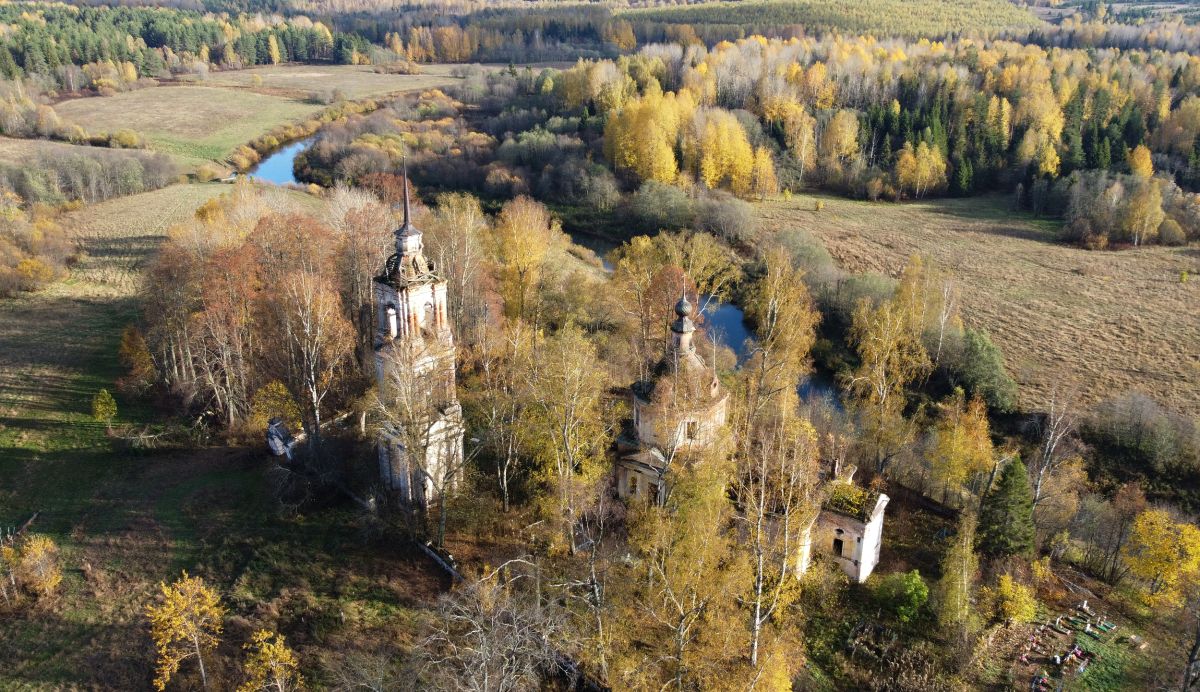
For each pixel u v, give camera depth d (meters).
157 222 110.31
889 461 60.34
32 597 46.78
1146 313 93.44
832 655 44.12
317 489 53.16
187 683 40.97
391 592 46.00
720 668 37.66
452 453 49.97
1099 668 43.50
